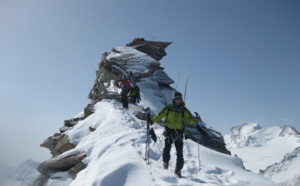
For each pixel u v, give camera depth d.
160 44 37.69
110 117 15.36
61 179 11.20
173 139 7.41
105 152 9.65
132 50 33.16
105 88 28.02
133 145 10.12
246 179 7.87
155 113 20.52
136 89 20.45
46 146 19.03
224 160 9.51
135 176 6.93
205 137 20.42
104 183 6.63
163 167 7.75
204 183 6.91
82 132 15.79
